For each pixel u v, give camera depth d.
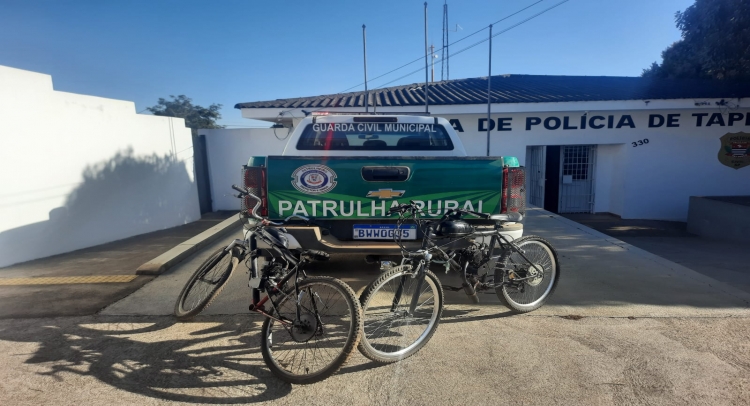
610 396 2.67
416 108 10.10
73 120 6.49
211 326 3.61
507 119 10.80
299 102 11.06
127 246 6.82
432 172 3.74
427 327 3.26
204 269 3.71
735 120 10.70
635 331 3.51
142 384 2.80
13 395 2.67
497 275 3.74
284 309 2.94
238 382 2.83
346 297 2.84
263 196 3.70
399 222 3.48
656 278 4.79
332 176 3.69
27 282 4.68
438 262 3.56
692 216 10.12
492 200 3.80
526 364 3.03
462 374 2.91
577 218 11.40
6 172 5.46
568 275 4.89
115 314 3.84
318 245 3.55
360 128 4.83
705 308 3.95
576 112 10.73
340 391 2.73
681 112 10.72
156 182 8.58
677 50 14.62
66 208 6.35
